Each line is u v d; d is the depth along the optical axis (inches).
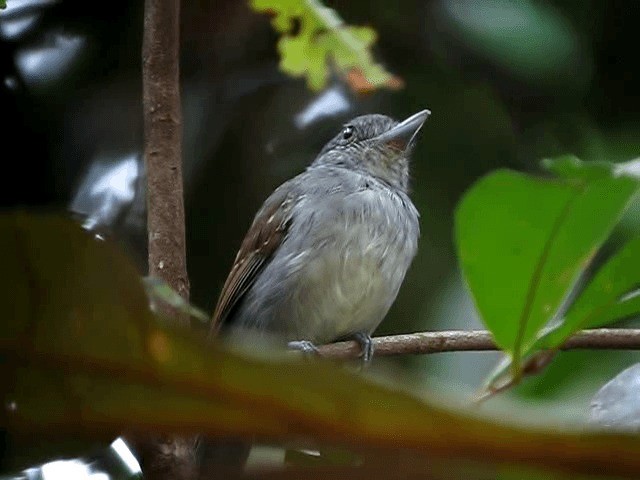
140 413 74.4
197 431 73.2
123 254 81.4
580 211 119.2
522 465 68.7
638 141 377.4
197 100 388.2
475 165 388.8
